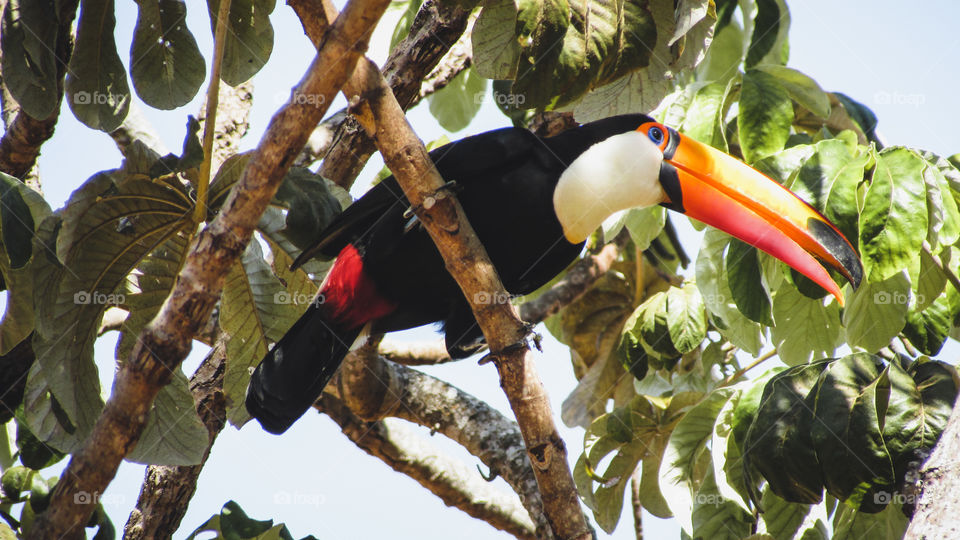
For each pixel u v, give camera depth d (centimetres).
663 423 1123
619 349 1148
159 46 938
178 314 604
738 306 954
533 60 782
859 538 978
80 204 777
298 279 921
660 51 897
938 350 973
